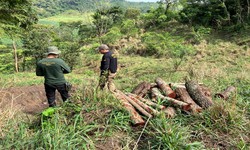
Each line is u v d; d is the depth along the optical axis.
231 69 18.27
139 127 4.47
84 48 36.88
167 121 4.36
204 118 4.71
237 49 26.23
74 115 4.41
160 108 4.88
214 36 33.81
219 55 25.11
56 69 5.77
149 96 5.69
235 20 36.28
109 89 5.29
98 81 5.89
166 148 3.75
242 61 22.39
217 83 8.79
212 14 37.75
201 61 23.41
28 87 10.30
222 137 4.33
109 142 4.03
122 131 4.33
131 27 44.56
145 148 3.97
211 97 5.91
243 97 6.37
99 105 4.64
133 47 33.91
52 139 3.66
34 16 13.38
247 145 4.17
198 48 28.06
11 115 4.30
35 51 23.88
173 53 28.11
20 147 3.58
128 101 4.98
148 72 18.83
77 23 63.50
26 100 7.98
